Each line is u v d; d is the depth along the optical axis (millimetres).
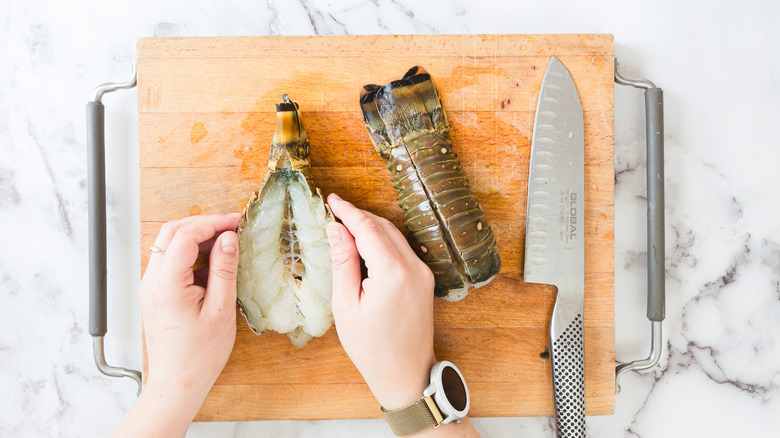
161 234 667
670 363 743
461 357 719
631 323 737
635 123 735
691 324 743
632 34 736
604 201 715
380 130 692
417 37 707
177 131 707
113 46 731
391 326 646
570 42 709
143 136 706
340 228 656
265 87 707
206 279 696
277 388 716
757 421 739
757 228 740
